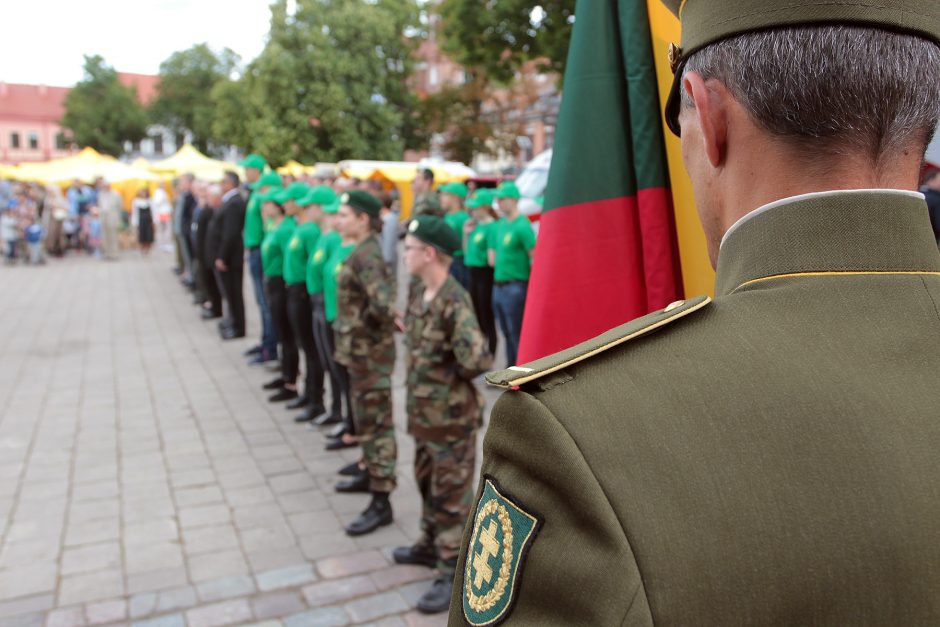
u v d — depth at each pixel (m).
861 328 0.62
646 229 1.44
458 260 8.14
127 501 4.29
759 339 0.62
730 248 0.69
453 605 0.69
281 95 24.81
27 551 3.71
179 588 3.37
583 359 0.64
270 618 3.14
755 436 0.57
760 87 0.63
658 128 1.44
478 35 10.92
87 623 3.11
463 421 3.16
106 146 48.09
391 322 3.85
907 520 0.56
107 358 7.80
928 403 0.60
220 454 5.04
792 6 0.62
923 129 0.65
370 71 26.34
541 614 0.57
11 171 18.73
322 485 4.53
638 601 0.52
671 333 0.65
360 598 3.29
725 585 0.53
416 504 4.26
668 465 0.56
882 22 0.61
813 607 0.54
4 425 5.65
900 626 0.55
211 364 7.56
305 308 5.68
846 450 0.57
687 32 0.71
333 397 5.54
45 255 17.33
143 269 15.34
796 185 0.64
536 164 11.02
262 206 6.53
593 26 1.48
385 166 16.08
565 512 0.58
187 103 47.81
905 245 0.64
